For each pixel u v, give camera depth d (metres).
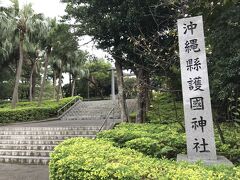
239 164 5.84
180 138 7.26
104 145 6.10
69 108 26.88
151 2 11.80
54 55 28.14
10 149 11.75
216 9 8.52
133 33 12.80
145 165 4.32
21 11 23.62
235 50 9.30
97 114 24.14
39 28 24.16
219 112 10.62
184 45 6.17
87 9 13.45
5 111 20.83
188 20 6.21
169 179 3.67
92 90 49.28
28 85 41.25
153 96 17.73
